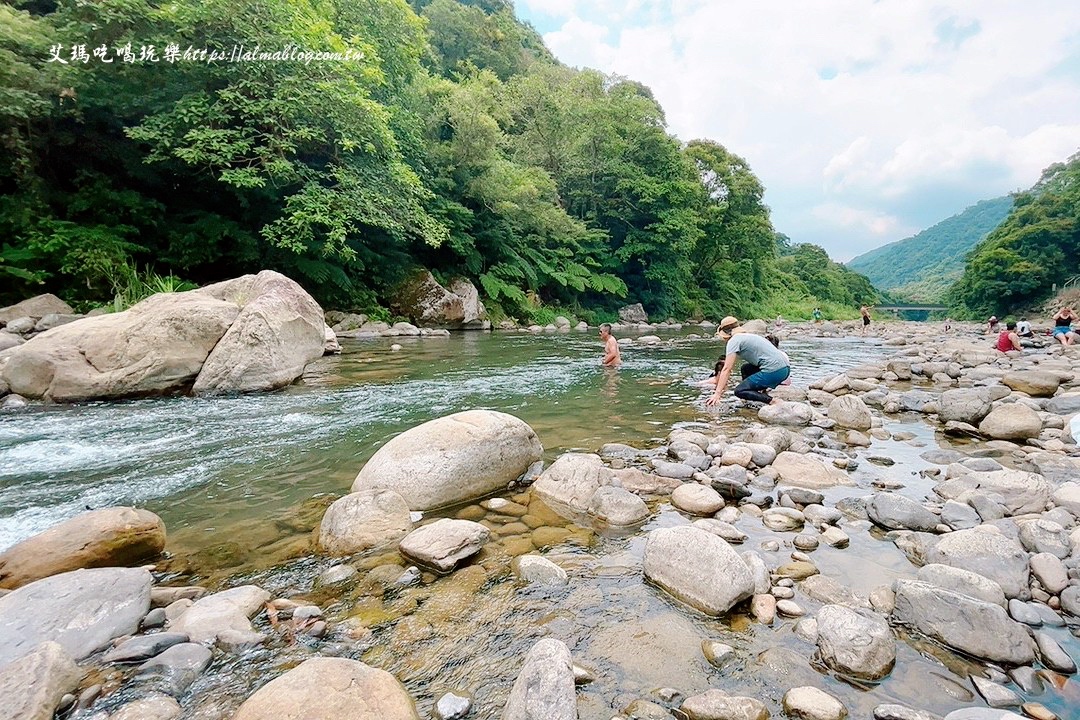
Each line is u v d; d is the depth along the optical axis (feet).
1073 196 170.91
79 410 18.33
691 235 100.83
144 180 43.24
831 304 219.41
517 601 7.28
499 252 75.66
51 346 19.44
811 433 16.78
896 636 6.44
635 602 7.27
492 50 145.79
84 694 5.27
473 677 5.71
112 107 37.78
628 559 8.61
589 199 98.99
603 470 11.69
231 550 8.90
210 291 25.53
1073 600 6.86
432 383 24.67
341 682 5.07
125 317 21.11
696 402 21.66
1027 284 160.45
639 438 16.07
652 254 101.76
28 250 33.47
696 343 50.62
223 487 11.75
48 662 5.24
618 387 24.79
